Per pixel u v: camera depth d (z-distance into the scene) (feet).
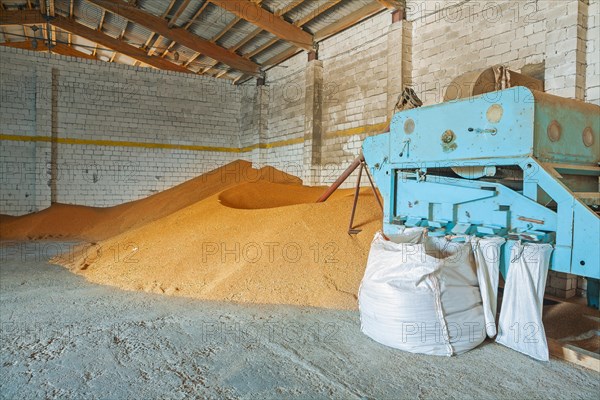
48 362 8.14
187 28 30.91
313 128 27.55
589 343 9.31
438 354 8.54
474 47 17.29
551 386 7.29
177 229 18.34
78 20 32.55
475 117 9.27
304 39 27.35
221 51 32.63
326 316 11.05
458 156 9.62
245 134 36.70
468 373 7.77
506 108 8.68
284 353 8.66
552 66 13.56
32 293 13.34
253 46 31.65
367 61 23.67
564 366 8.08
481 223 9.64
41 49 37.81
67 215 29.99
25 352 8.61
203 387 7.22
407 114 10.96
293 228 14.82
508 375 7.70
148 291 13.56
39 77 30.25
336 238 14.33
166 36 30.37
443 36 18.80
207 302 12.34
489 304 8.96
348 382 7.43
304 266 13.39
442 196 10.39
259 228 15.69
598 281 11.31
